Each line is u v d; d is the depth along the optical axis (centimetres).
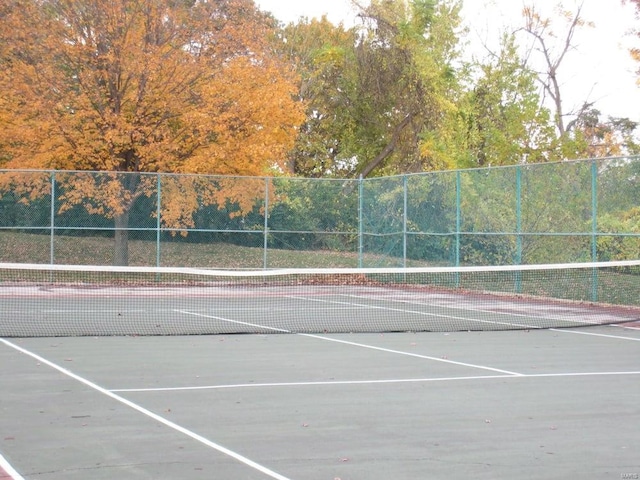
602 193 2205
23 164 3102
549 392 998
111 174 2844
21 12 3052
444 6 4222
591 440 756
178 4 3188
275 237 2975
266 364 1216
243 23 3206
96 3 3022
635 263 1892
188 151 3173
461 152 4009
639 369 1182
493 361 1257
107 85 3072
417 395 976
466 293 2603
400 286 2842
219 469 656
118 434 773
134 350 1360
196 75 3109
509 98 4231
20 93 3020
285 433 781
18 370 1144
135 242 2861
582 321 1875
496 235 2516
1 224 2773
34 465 666
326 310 2116
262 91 3106
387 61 4116
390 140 4478
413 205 2830
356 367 1192
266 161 3328
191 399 945
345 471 652
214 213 2919
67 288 2653
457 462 680
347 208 3061
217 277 2911
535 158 4112
